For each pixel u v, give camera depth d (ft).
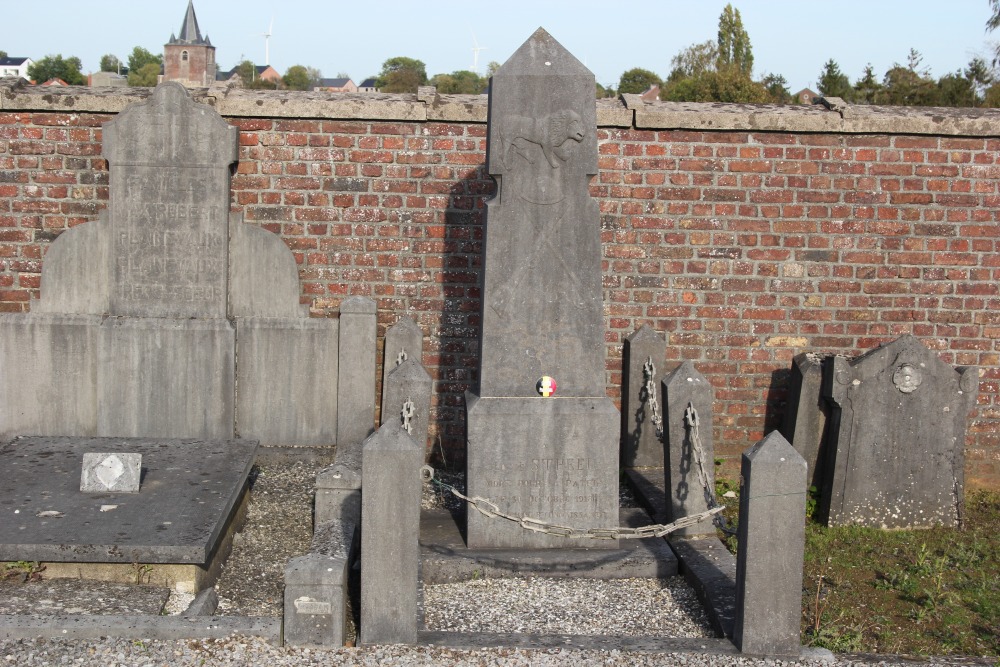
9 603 17.13
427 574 20.12
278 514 23.68
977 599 19.99
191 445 24.85
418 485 16.05
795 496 16.11
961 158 27.84
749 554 16.26
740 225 27.99
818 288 28.22
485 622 18.24
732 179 27.84
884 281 28.19
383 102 27.61
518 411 20.65
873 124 27.48
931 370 24.31
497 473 20.77
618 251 28.04
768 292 28.22
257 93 28.25
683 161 27.76
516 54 20.31
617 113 27.50
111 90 27.91
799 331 28.35
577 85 20.26
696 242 28.02
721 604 18.34
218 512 20.18
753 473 16.11
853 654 16.63
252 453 24.34
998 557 22.70
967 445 28.66
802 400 26.08
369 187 27.89
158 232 26.78
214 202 26.76
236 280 27.55
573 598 19.45
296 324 27.43
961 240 28.09
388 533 16.15
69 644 15.83
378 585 16.25
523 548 21.02
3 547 18.12
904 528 24.73
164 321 26.86
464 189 27.91
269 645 16.10
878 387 24.36
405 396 22.94
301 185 27.78
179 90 26.35
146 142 26.45
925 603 19.62
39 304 27.12
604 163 27.76
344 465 21.25
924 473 24.63
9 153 27.14
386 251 28.12
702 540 21.44
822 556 22.39
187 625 16.30
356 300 27.14
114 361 26.84
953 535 24.29
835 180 27.86
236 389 27.55
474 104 27.66
